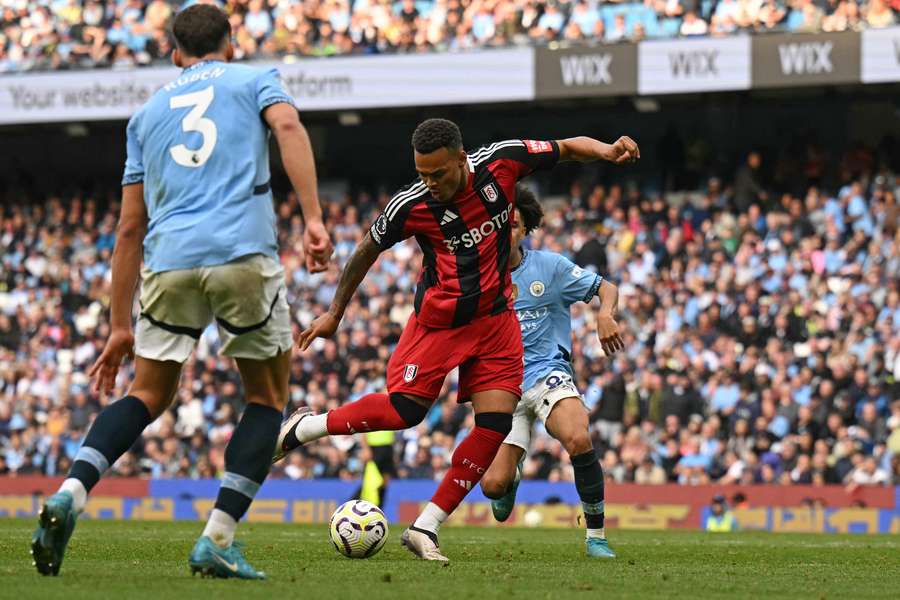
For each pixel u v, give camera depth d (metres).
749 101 32.72
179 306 7.05
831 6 29.56
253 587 6.63
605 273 29.72
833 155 33.41
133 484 26.61
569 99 31.33
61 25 34.38
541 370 11.44
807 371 25.30
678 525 23.50
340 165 36.84
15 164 38.56
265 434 7.22
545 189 33.97
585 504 10.88
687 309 28.30
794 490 23.11
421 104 31.03
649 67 29.56
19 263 35.06
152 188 7.11
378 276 31.00
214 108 7.04
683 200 32.78
